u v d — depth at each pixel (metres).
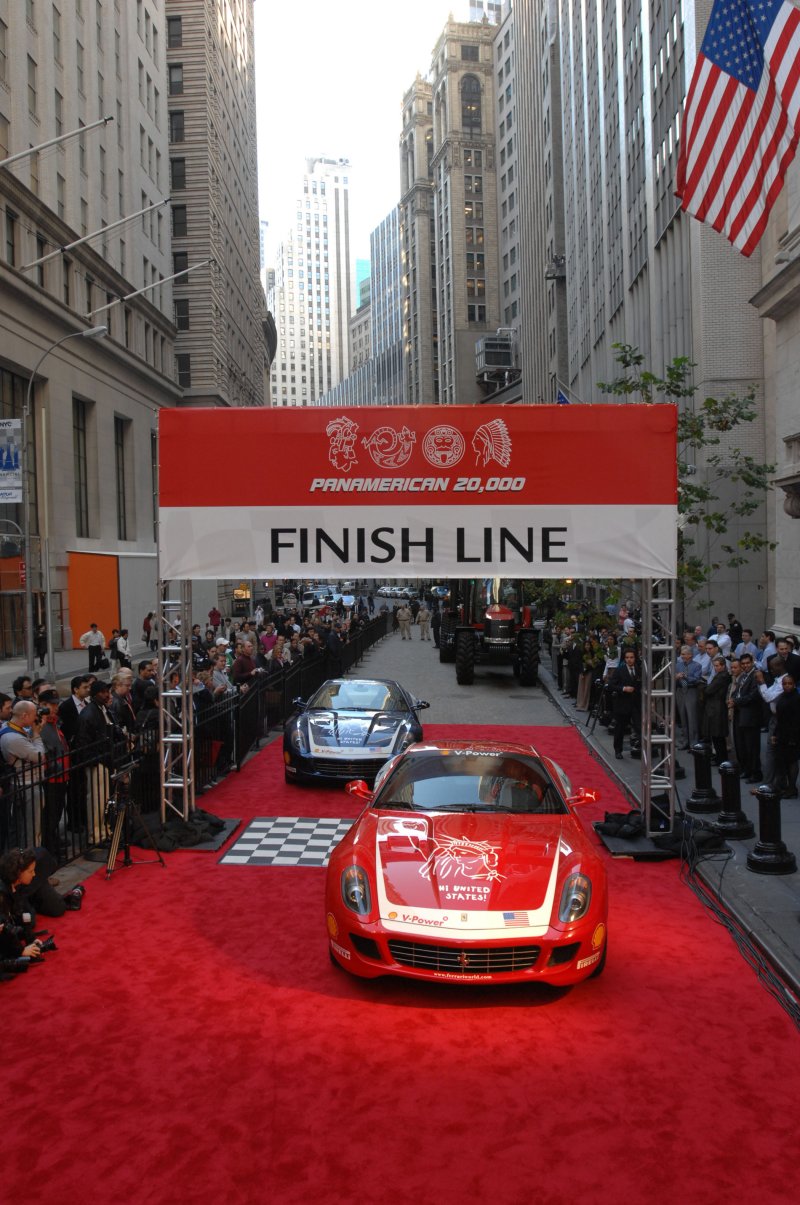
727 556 24.94
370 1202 3.60
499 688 22.59
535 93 70.44
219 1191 3.67
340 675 23.34
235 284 68.94
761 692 11.65
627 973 5.98
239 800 10.94
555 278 60.66
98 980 5.80
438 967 5.28
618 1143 4.01
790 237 18.11
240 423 9.09
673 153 28.78
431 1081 4.54
